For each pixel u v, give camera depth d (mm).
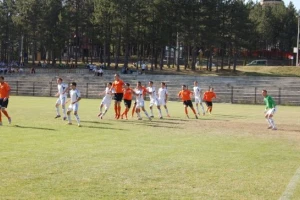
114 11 71500
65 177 10398
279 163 12719
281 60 117375
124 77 60375
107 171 11141
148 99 49438
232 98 48969
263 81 56750
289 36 118312
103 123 23062
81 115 27625
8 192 9008
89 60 101438
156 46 82062
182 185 9891
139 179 10359
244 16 79000
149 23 74438
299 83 55312
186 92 27984
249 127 22703
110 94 25812
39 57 103250
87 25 83500
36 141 15977
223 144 16391
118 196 8875
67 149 14344
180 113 31828
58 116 25328
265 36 117625
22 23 79625
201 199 8812
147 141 16656
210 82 57062
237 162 12750
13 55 99375
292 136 19281
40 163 11938
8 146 14695
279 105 47250
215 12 77062
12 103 38781
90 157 13008
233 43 84312
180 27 74312
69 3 83750
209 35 75500
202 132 20125
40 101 42188
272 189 9711
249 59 116875
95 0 78312
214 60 109312
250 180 10516
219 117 28969
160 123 23891
